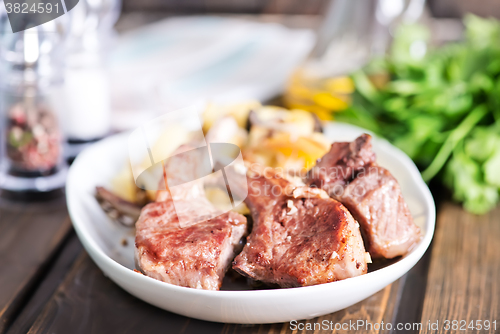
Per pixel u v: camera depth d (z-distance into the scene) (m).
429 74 0.61
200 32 0.85
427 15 0.73
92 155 0.53
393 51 0.66
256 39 0.84
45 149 0.55
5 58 0.53
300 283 0.40
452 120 0.59
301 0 1.06
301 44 0.83
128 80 0.68
